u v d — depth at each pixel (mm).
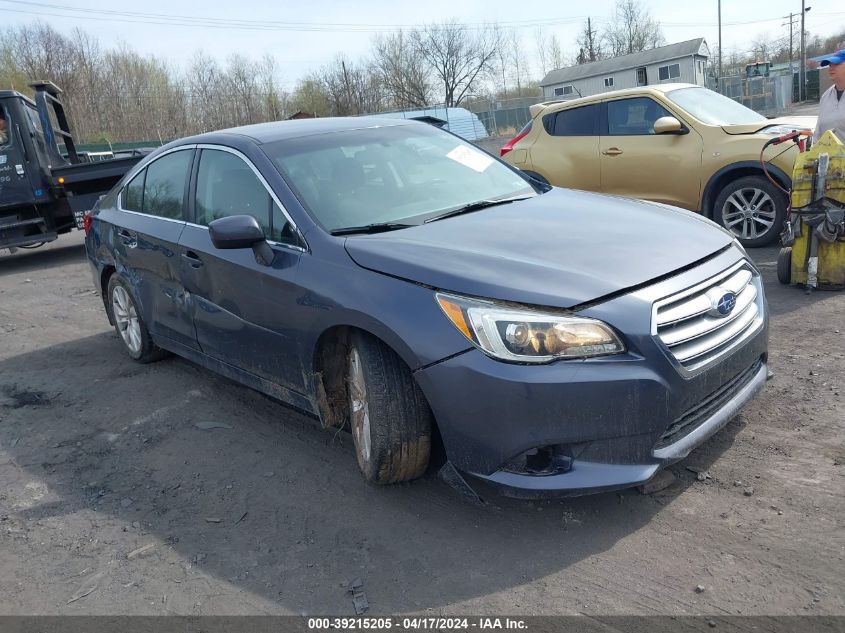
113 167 11516
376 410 3188
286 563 3014
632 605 2562
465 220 3629
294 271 3527
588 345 2756
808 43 76438
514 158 9172
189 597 2859
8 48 48938
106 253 5527
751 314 3326
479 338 2840
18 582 3068
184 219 4562
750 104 43906
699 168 7578
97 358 5992
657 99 7996
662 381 2797
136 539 3303
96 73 50219
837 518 2900
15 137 11438
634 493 3225
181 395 4957
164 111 51281
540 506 3207
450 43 61406
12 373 5840
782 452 3430
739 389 3281
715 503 3090
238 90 53188
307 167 3979
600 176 8406
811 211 5688
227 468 3889
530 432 2785
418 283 3055
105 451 4250
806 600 2496
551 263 3027
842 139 6293
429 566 2896
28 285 9812
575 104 8680
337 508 3377
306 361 3551
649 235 3328
